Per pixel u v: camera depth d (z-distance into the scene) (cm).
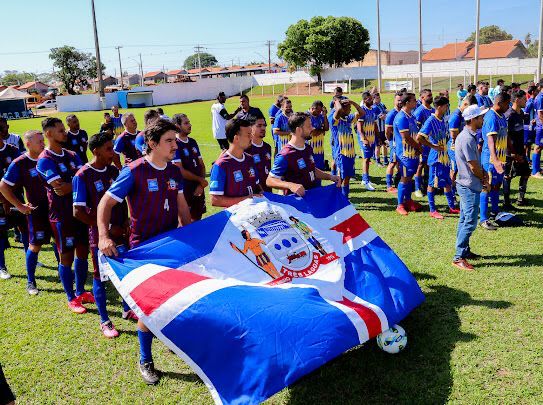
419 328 459
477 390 367
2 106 5541
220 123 1341
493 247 657
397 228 770
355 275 468
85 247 555
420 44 4028
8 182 575
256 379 335
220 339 350
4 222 661
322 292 439
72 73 8331
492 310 485
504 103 707
